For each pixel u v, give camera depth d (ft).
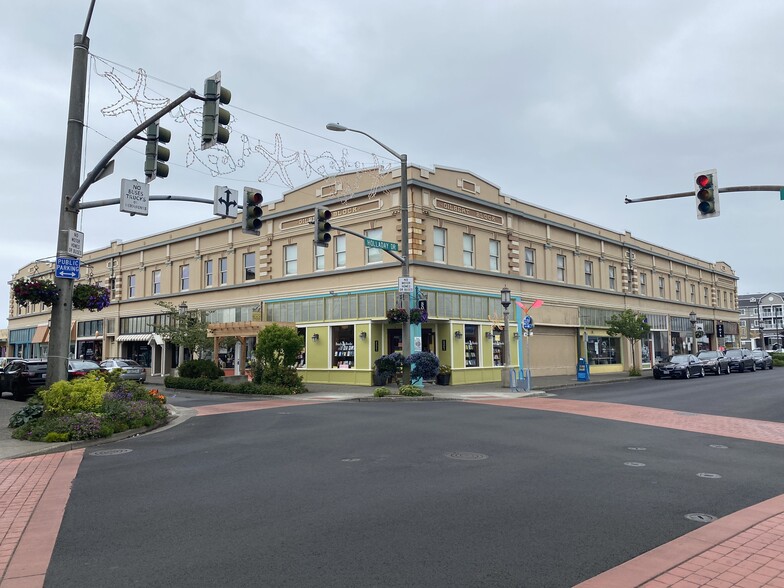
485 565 16.24
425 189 87.04
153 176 40.06
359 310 89.92
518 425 43.86
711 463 30.27
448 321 88.58
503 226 101.40
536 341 108.06
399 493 23.72
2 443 36.94
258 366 82.53
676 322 158.61
